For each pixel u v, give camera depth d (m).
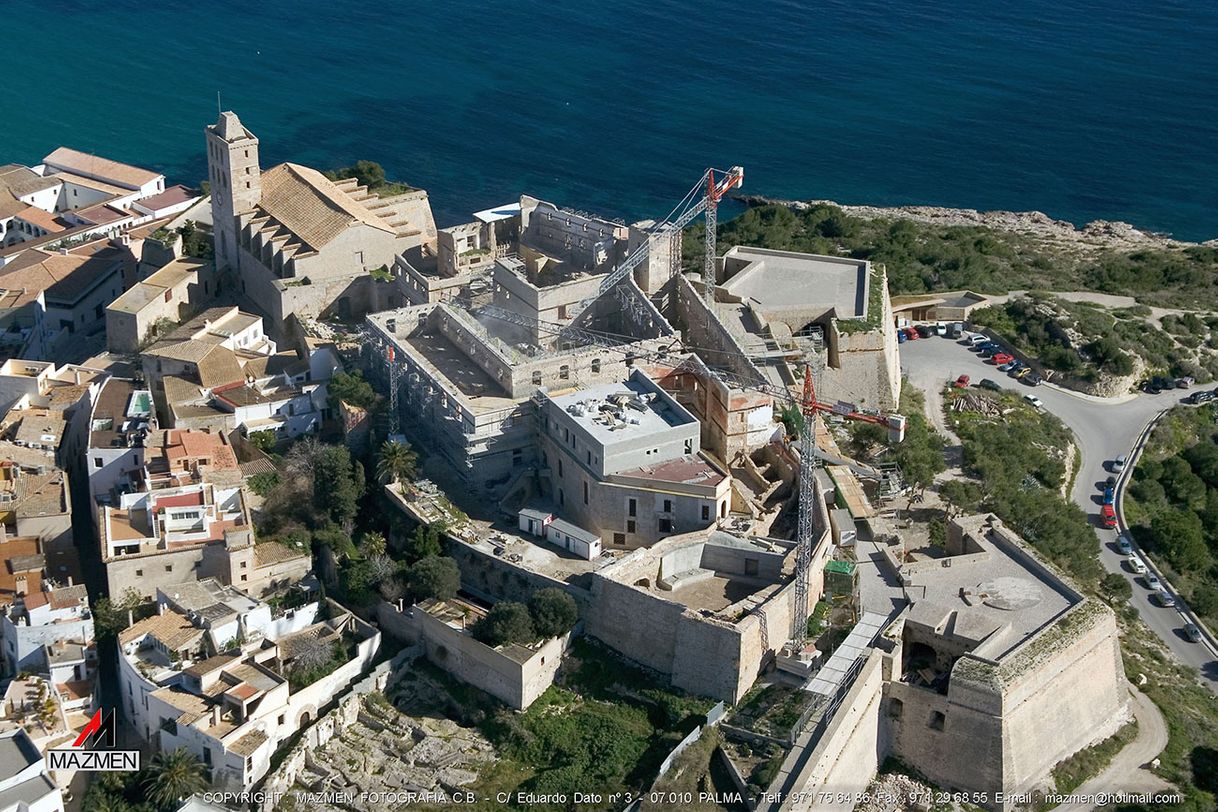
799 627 179.25
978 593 183.00
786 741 168.12
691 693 178.12
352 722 183.50
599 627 186.38
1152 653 197.12
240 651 183.00
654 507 194.12
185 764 169.88
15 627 186.88
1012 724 168.62
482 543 195.25
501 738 178.50
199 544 197.75
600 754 173.38
